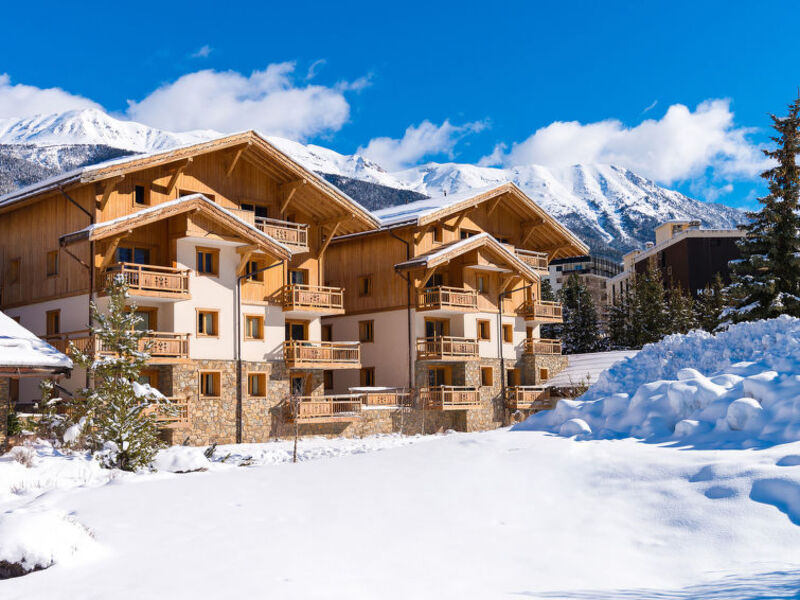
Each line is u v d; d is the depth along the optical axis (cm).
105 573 823
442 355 4122
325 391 4547
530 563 825
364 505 1090
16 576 848
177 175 3372
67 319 3216
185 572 811
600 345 6656
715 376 1441
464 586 750
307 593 728
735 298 4056
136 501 1197
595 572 793
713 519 908
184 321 3253
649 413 1422
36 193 3278
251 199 3712
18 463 1903
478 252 4372
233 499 1177
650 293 6134
